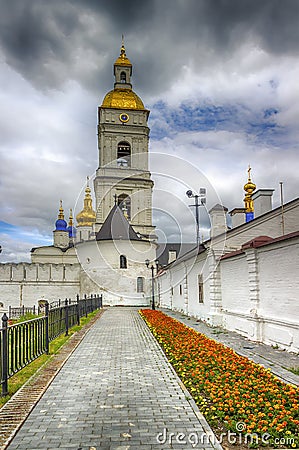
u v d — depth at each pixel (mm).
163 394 5676
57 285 37250
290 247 8852
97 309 25484
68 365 7688
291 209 14305
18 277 36969
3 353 5586
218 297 14492
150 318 17016
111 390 5914
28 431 4328
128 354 8891
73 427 4438
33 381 6273
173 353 8359
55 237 49656
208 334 12109
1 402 5207
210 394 5164
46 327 8867
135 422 4574
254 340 10469
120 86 44156
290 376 6445
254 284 10641
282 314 9227
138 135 42531
